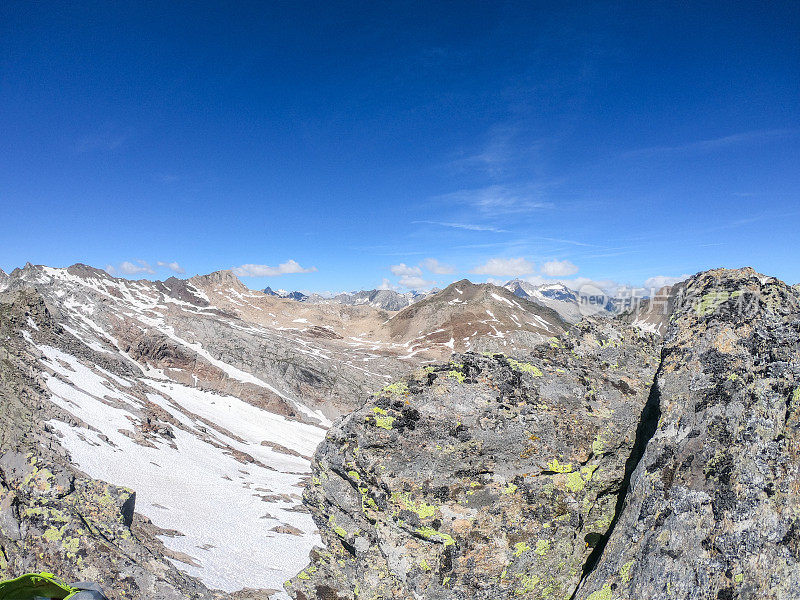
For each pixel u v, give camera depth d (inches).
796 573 241.9
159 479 2123.5
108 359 4212.6
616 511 405.7
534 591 377.1
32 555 714.8
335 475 432.1
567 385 431.8
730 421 306.5
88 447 2063.2
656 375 380.5
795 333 313.6
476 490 390.3
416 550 384.8
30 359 2844.5
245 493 2379.4
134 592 708.0
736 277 361.4
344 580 441.1
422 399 416.2
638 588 295.6
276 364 6048.2
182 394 4717.0
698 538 284.7
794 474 268.8
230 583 1149.7
